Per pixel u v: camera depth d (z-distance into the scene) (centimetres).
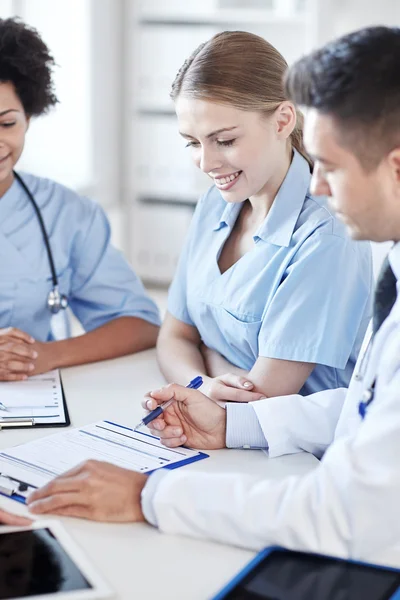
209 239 174
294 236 155
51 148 448
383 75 97
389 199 102
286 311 152
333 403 138
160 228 463
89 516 112
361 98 98
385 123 98
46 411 150
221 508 106
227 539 106
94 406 154
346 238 151
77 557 101
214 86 144
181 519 108
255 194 163
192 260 176
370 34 100
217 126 146
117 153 471
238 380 153
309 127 104
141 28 449
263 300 158
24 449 131
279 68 150
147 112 467
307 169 159
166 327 183
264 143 150
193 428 138
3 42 171
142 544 106
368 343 122
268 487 106
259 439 136
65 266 198
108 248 203
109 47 451
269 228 158
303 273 151
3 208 189
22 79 175
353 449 102
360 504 99
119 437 138
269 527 103
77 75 440
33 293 192
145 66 452
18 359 170
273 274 157
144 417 141
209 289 168
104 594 93
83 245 200
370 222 104
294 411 136
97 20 436
